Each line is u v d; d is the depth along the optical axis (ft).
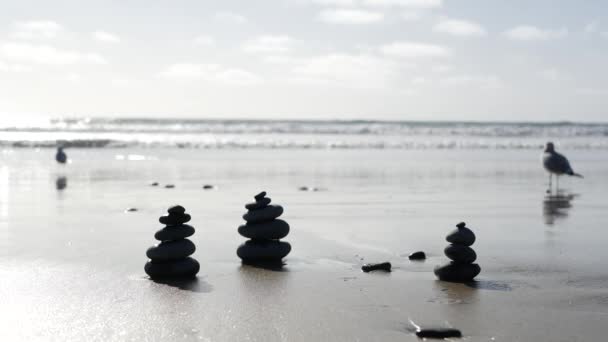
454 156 111.75
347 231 38.14
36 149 123.34
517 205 50.80
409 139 171.01
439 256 31.14
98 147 130.62
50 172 79.82
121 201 52.70
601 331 19.74
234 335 19.13
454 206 49.80
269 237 30.01
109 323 20.24
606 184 69.15
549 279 26.48
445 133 203.21
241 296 23.58
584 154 120.67
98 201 52.65
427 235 36.88
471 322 20.52
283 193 58.44
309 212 46.19
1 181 68.64
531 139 178.09
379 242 34.68
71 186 64.44
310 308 22.00
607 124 303.07
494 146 142.51
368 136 187.21
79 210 47.29
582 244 34.14
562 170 61.62
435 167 88.79
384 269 28.14
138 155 110.11
